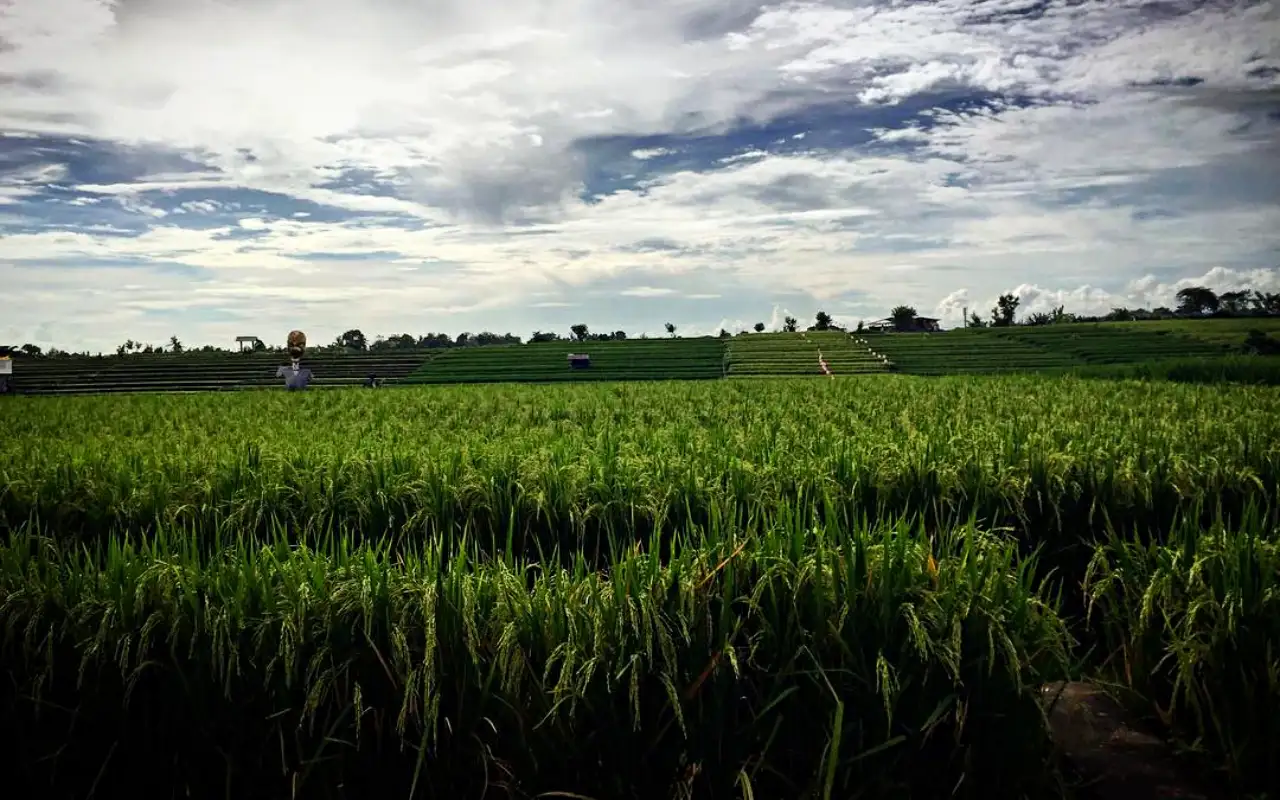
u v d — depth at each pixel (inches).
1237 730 183.3
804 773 168.1
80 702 176.9
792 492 312.0
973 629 169.2
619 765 164.9
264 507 323.0
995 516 297.0
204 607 177.5
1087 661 247.1
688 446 382.0
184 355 3880.4
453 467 330.3
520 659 161.3
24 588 184.2
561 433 495.8
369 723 169.3
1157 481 315.9
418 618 170.4
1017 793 168.6
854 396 852.6
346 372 3553.2
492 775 168.6
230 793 173.5
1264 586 187.6
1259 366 1409.9
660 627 160.2
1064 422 498.9
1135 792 179.5
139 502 325.4
